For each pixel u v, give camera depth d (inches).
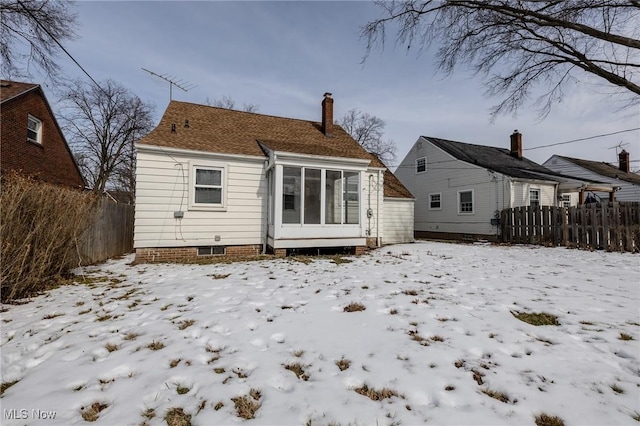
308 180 352.8
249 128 421.4
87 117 954.1
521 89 407.2
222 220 342.0
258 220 361.1
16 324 133.5
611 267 261.1
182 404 76.5
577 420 70.1
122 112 1002.7
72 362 98.0
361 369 92.3
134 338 116.6
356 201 385.1
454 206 674.8
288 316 138.9
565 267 264.5
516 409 73.6
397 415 71.4
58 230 205.2
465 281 208.4
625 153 972.6
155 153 312.7
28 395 80.4
